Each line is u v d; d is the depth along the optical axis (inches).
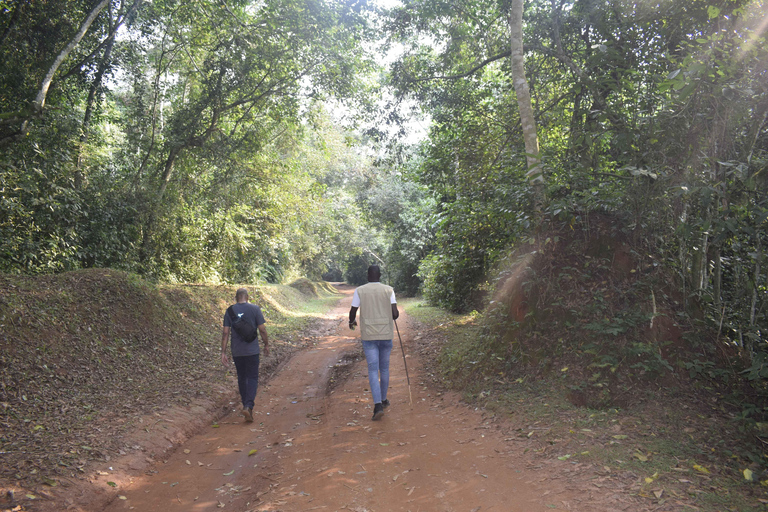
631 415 166.2
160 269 545.6
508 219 270.2
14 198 337.4
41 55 394.6
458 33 419.5
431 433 185.3
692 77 184.7
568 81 350.3
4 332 241.8
